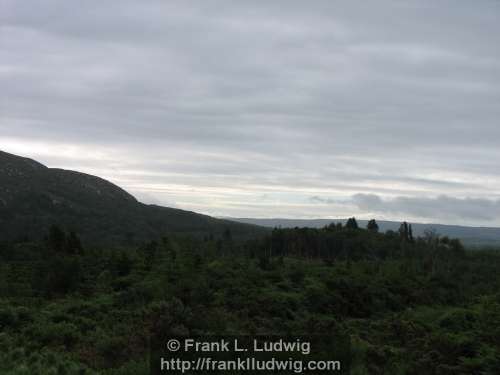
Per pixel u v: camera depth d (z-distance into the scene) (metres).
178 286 26.88
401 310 35.78
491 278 55.28
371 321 28.12
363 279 39.06
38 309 20.80
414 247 76.88
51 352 13.01
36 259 41.25
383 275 45.12
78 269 30.91
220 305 24.72
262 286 32.66
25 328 15.99
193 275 30.98
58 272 28.86
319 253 76.38
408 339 19.84
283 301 27.38
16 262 38.81
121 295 24.33
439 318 28.11
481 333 17.19
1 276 31.80
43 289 27.94
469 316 26.83
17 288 27.92
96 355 13.29
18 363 11.96
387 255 74.38
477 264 64.81
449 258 69.50
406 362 14.38
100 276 31.53
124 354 13.20
